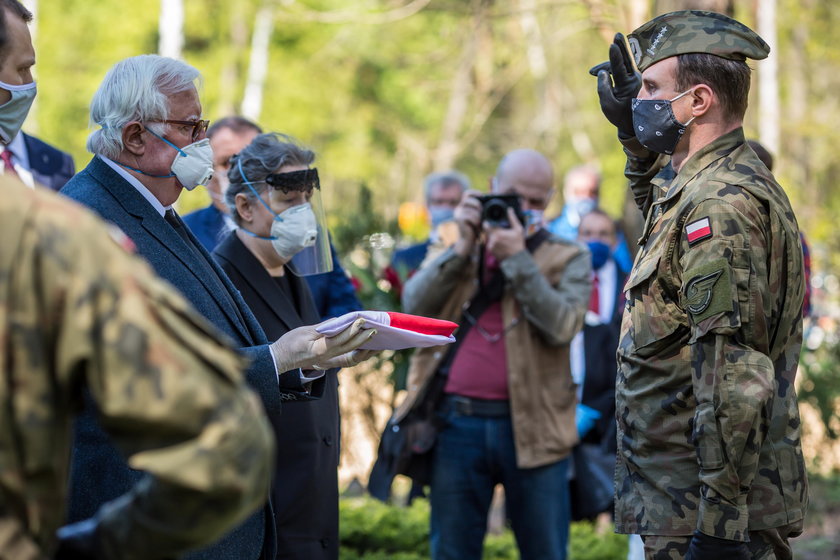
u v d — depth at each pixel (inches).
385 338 126.9
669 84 130.6
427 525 266.4
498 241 193.3
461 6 570.9
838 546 290.4
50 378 68.1
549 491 197.5
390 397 283.0
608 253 311.9
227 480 67.6
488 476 199.8
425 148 1173.1
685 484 126.4
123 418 66.4
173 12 813.2
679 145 132.1
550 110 1031.0
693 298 120.0
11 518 68.4
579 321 198.8
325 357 125.2
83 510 109.7
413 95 1190.9
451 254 198.1
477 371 197.8
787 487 123.8
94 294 67.3
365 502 283.4
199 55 1170.6
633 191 155.9
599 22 421.7
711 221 120.9
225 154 196.1
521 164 205.3
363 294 256.2
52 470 69.5
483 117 889.5
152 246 122.3
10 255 67.2
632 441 131.0
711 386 119.0
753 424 116.9
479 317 200.2
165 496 68.1
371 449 335.0
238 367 71.5
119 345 66.4
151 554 70.9
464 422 198.4
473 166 1167.6
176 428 66.7
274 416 153.4
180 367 67.1
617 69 149.8
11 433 67.6
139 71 124.2
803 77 738.2
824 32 623.8
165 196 127.7
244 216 157.6
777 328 125.1
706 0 314.3
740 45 128.7
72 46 1067.9
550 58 932.0
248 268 156.6
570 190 401.4
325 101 1206.9
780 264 123.6
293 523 153.4
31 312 67.2
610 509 231.1
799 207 510.6
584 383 249.9
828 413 337.1
